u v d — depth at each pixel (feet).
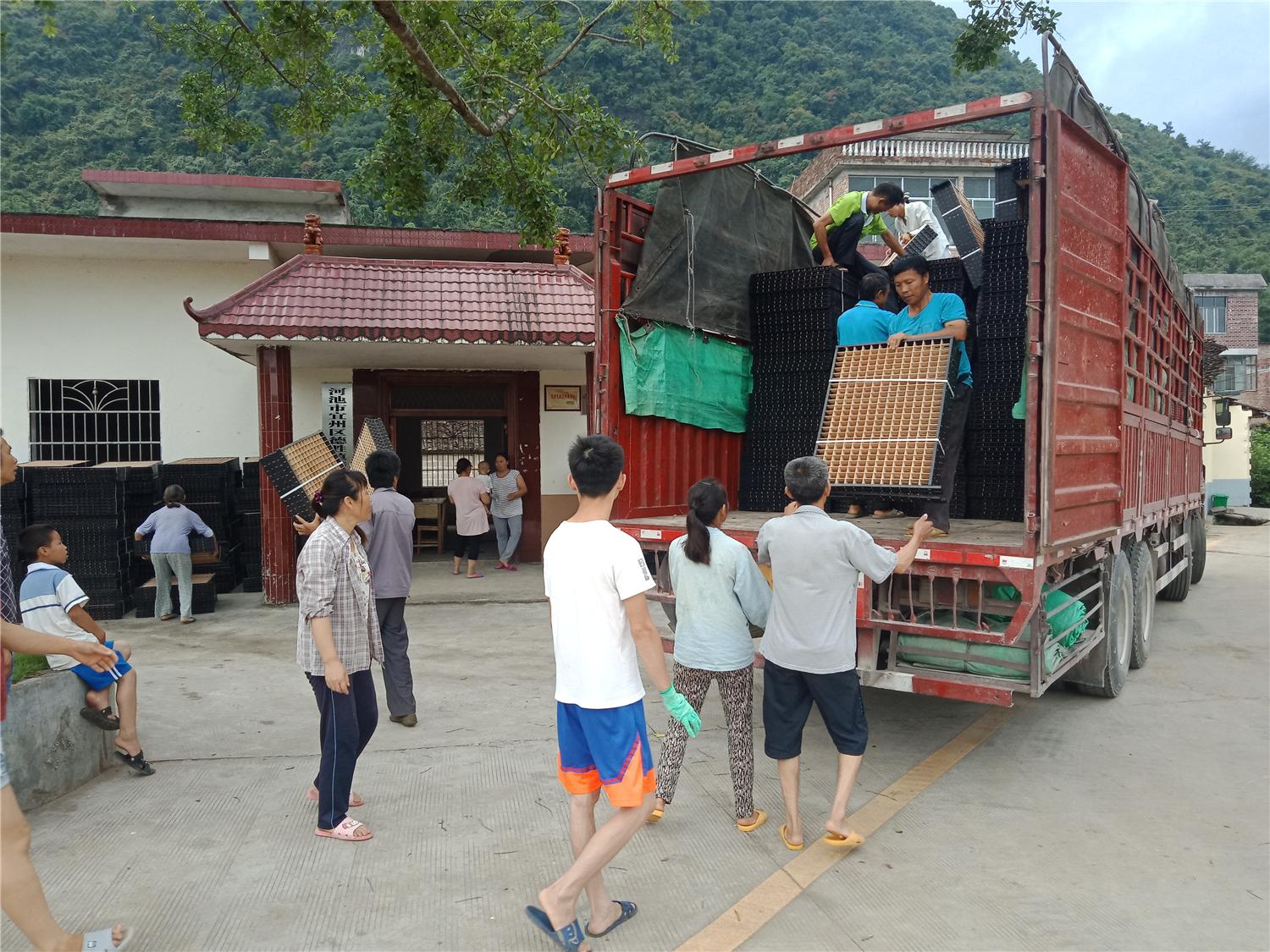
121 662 14.78
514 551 38.34
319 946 9.75
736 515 20.86
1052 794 14.23
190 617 28.78
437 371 38.29
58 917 10.32
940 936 10.00
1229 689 20.61
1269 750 16.33
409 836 12.57
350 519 12.87
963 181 77.25
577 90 25.84
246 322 29.43
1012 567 13.30
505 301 32.89
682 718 9.76
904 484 15.92
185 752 16.12
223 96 24.58
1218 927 10.17
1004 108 13.74
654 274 19.57
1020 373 19.35
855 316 19.31
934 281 21.85
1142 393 20.53
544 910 9.24
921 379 16.96
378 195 25.95
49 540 14.71
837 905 10.68
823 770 15.35
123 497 30.17
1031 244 13.43
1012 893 10.98
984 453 19.65
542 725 17.79
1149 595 23.11
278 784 14.58
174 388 37.63
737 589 12.59
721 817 13.32
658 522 18.40
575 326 32.37
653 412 19.44
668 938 9.96
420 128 25.13
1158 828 12.92
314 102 24.79
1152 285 21.27
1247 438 79.92
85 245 35.06
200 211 42.32
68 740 14.16
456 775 14.96
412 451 47.91
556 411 39.37
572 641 9.62
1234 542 56.95
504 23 25.30
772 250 23.84
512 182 25.46
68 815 13.26
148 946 9.71
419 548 42.96
